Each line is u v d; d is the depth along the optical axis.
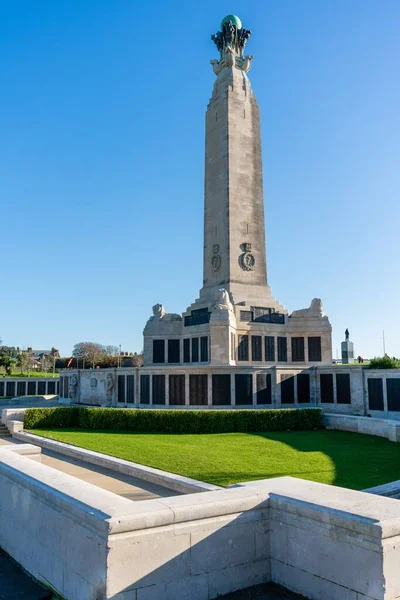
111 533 7.55
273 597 8.41
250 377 38.81
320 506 8.22
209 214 50.41
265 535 9.03
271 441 27.17
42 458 24.34
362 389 37.84
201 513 8.37
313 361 47.44
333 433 30.75
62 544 9.01
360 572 7.43
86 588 8.06
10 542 11.52
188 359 47.75
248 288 47.75
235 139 49.62
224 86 51.00
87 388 49.56
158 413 33.38
